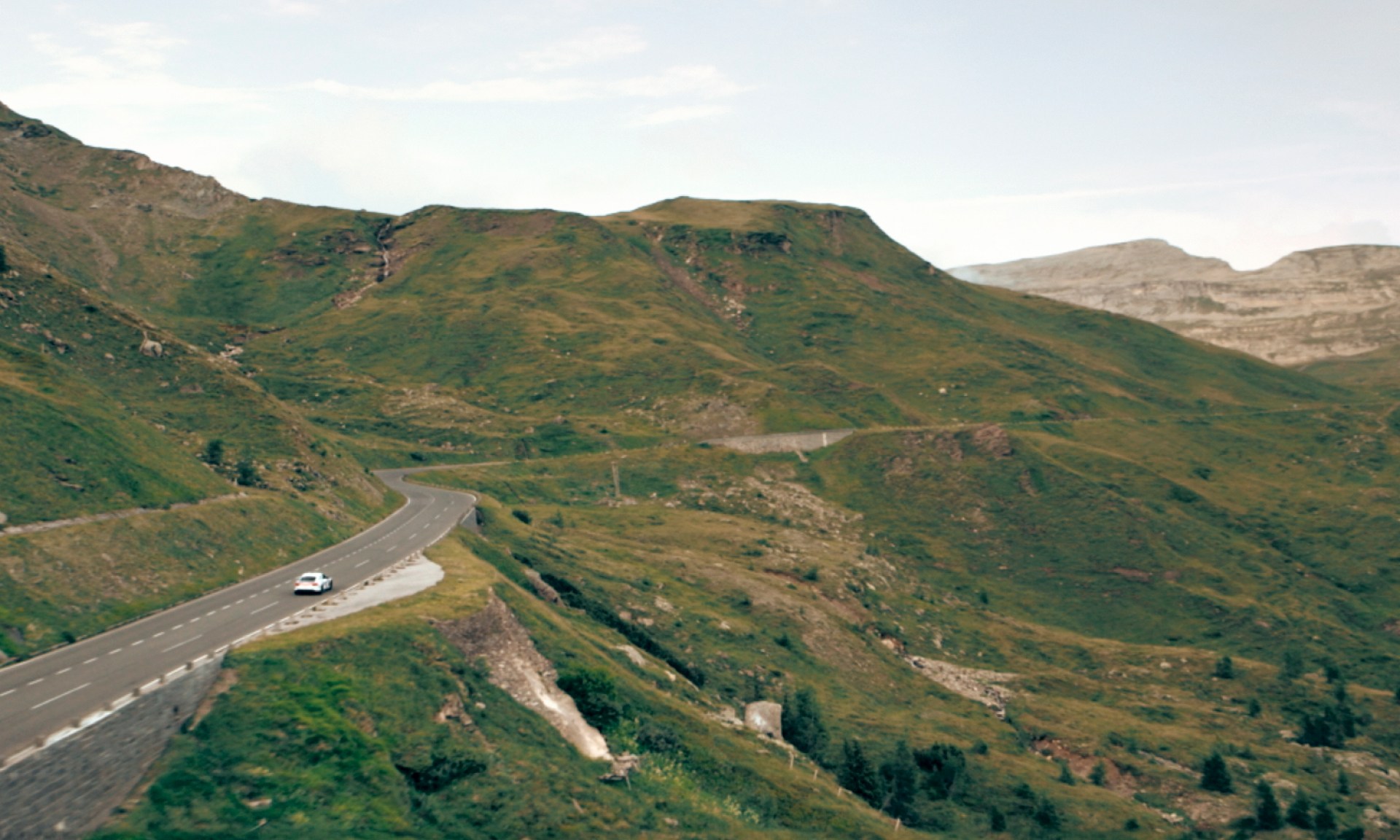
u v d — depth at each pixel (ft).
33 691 138.21
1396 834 320.50
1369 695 451.94
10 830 102.89
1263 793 331.36
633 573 397.80
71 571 188.55
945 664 440.45
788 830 200.64
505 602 220.84
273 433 363.97
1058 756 367.66
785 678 349.00
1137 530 622.54
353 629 171.32
